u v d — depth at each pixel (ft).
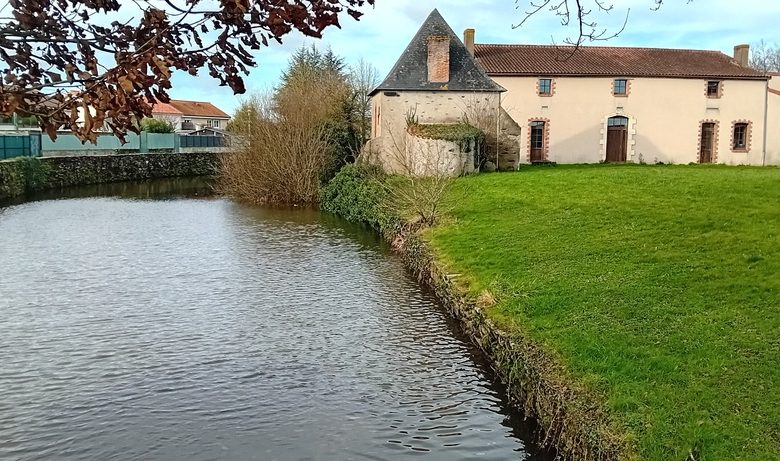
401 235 61.05
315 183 105.29
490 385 29.76
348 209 85.66
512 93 110.01
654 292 31.12
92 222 82.94
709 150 114.83
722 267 33.65
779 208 47.91
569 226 47.67
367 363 32.65
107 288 48.08
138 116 9.64
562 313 30.17
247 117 117.80
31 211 93.56
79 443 25.23
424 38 99.19
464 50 99.09
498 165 95.71
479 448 24.29
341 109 117.70
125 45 10.08
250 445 24.84
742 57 120.98
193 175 172.14
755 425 19.21
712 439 18.62
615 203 55.52
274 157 105.09
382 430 25.76
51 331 38.17
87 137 9.41
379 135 97.91
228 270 54.08
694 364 23.32
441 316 40.06
